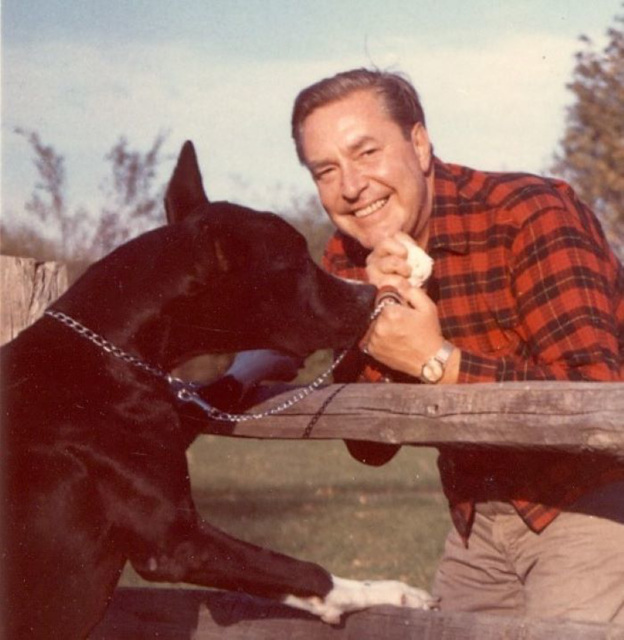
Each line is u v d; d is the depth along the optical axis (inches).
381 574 375.2
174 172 182.7
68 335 169.6
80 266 910.4
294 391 178.4
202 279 168.4
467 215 174.1
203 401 180.7
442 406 150.6
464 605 187.6
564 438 137.7
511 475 172.7
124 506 162.7
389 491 595.2
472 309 174.1
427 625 154.2
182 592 183.2
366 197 179.3
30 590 162.1
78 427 164.1
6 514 162.4
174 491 163.9
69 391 165.9
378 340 166.4
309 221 1028.5
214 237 168.4
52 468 163.0
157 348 169.2
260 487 617.3
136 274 170.6
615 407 132.9
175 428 168.4
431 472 681.6
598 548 167.3
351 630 161.2
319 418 168.6
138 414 165.9
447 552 191.3
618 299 176.1
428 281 176.9
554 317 164.7
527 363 166.1
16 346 170.9
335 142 179.0
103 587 164.9
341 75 182.1
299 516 504.7
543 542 171.6
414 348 164.7
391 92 179.9
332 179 182.7
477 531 182.9
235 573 160.4
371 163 178.5
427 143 184.1
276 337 171.6
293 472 688.4
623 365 173.0
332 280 171.9
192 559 161.0
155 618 184.7
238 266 169.0
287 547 426.9
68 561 162.4
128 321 168.4
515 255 169.6
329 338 170.1
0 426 164.7
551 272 165.8
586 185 1134.4
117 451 163.6
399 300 168.7
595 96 1130.0
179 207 181.3
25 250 897.5
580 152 1138.0
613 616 166.6
